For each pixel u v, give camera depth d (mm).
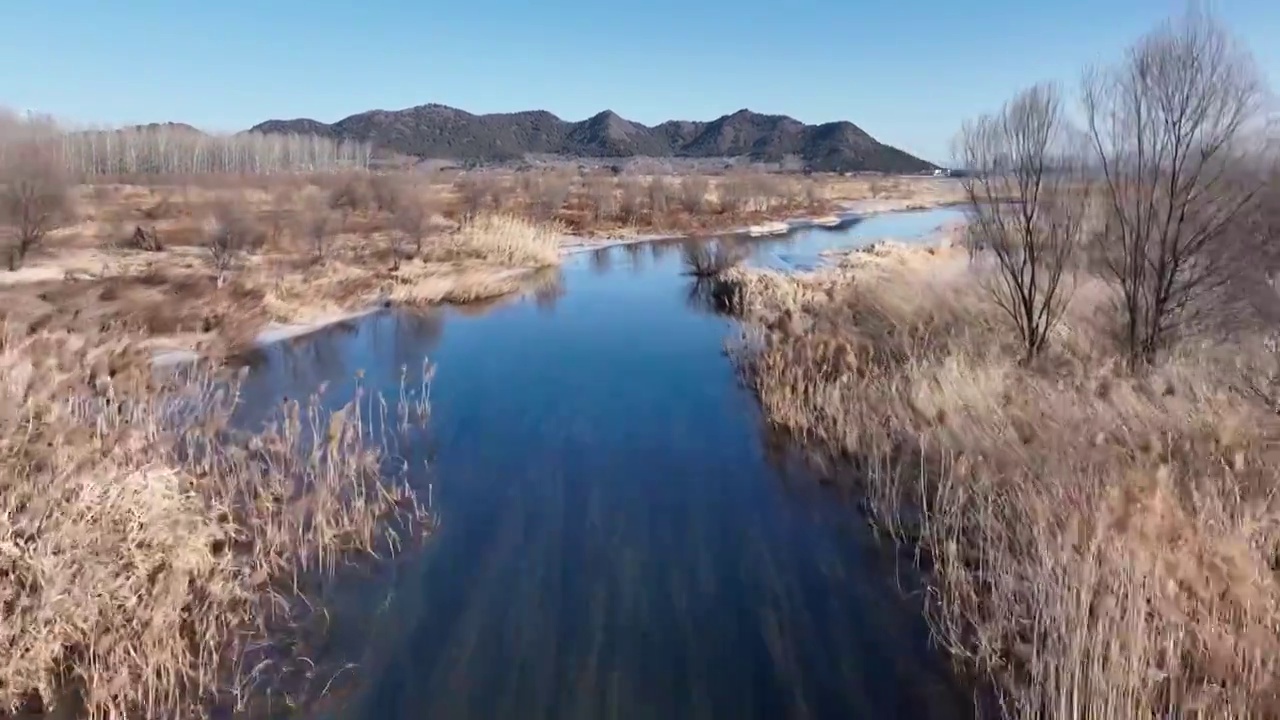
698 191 56156
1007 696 5895
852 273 22422
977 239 14102
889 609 7172
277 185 55688
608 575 7766
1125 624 5562
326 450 10539
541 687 6051
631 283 28062
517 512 9203
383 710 5797
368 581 7648
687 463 10758
